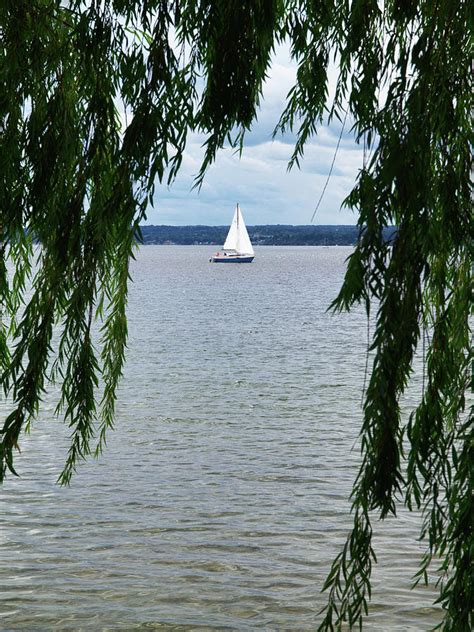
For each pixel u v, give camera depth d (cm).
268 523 1156
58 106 286
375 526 1080
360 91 264
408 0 248
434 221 230
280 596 890
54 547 1044
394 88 234
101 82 280
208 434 1778
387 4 270
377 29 271
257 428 1850
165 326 4662
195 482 1377
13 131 288
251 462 1523
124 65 272
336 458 1552
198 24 271
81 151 283
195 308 6188
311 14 292
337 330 4503
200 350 3500
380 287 220
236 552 1037
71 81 288
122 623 815
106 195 283
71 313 271
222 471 1454
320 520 1169
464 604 226
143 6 267
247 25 269
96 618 826
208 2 269
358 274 219
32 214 286
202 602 874
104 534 1100
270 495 1301
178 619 827
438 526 246
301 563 995
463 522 228
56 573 952
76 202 277
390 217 220
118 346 307
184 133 261
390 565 951
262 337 4088
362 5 268
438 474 248
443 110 229
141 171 257
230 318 5288
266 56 277
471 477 229
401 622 809
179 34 270
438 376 254
